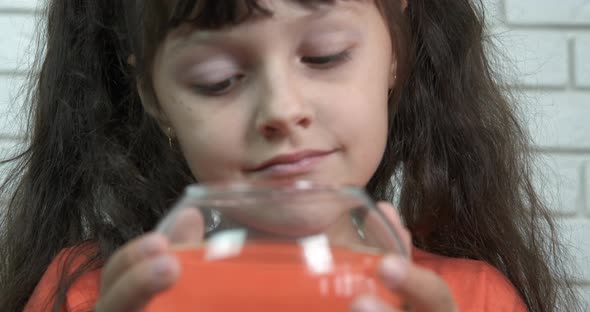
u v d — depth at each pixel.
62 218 0.99
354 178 0.80
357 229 0.60
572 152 1.20
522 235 1.01
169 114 0.83
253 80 0.79
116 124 0.97
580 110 1.20
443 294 0.65
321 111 0.79
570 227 1.19
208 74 0.80
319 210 0.57
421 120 0.97
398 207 1.00
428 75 0.97
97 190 0.96
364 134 0.80
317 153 0.79
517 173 1.02
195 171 0.82
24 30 1.19
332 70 0.80
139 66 0.86
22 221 1.01
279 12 0.78
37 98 1.03
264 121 0.78
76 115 0.99
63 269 0.90
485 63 1.01
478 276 0.89
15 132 1.17
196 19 0.79
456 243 0.98
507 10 1.20
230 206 0.57
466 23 0.99
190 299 0.55
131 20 0.87
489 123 1.00
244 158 0.79
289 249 0.56
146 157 0.96
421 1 0.96
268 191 0.57
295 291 0.54
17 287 0.99
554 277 1.05
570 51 1.21
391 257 0.57
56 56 1.00
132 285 0.57
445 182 0.97
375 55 0.82
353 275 0.55
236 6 0.78
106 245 0.93
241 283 0.55
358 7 0.81
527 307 0.96
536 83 1.20
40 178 1.00
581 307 1.15
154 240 0.59
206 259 0.56
